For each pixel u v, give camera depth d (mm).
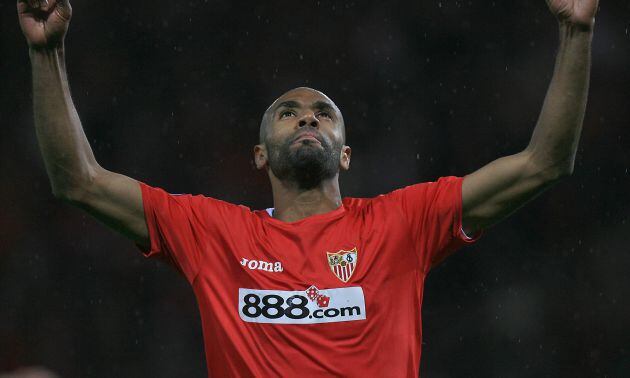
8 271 50906
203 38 58719
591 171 54125
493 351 49719
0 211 52562
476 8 58906
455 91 57562
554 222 52656
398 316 14805
